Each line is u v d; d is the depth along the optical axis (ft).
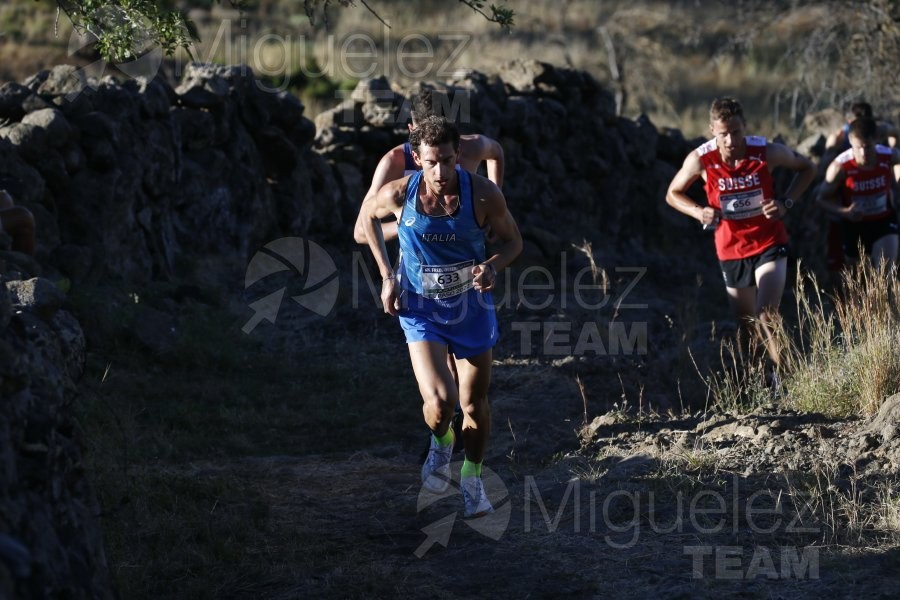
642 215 127.34
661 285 114.42
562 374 72.23
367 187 109.29
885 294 62.34
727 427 53.62
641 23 219.41
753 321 69.67
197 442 60.49
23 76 165.07
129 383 67.62
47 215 76.95
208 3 220.43
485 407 46.93
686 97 211.82
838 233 94.79
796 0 155.33
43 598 26.23
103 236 80.74
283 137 98.89
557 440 58.08
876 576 38.19
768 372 68.28
